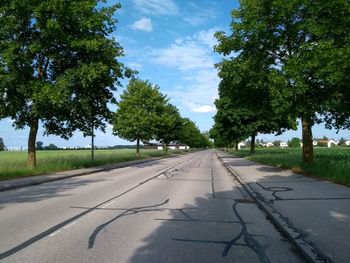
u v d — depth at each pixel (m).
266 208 10.70
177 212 10.66
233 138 50.88
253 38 22.25
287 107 20.36
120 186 17.55
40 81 23.66
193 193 14.98
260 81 22.59
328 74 17.83
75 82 25.06
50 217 9.84
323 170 19.78
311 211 10.08
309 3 19.73
